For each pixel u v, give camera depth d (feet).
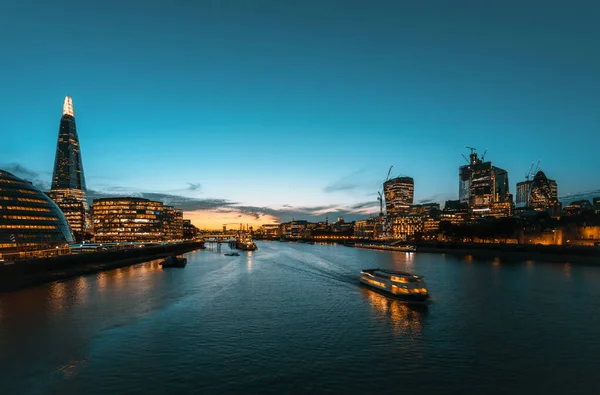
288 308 236.84
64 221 565.94
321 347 160.97
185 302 255.09
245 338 173.17
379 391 119.85
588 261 563.89
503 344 165.58
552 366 140.77
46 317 211.41
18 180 527.40
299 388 122.01
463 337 175.63
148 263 593.83
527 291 298.56
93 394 117.80
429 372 134.82
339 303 253.24
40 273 369.50
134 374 132.67
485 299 265.95
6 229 458.50
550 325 196.03
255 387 122.62
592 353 154.51
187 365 140.87
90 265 478.59
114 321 202.80
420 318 211.00
